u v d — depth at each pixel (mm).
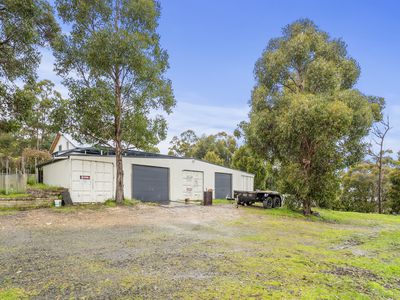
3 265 4781
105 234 7727
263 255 5766
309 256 5867
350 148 14406
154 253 5723
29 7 9602
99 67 13680
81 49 13805
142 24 14977
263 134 15859
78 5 13562
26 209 12227
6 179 13836
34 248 6027
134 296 3506
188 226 9406
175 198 20156
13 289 3707
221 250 6109
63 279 4109
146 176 18438
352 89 15266
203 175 22547
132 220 10414
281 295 3656
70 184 14812
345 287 4098
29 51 10633
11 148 33375
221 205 17672
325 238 8305
